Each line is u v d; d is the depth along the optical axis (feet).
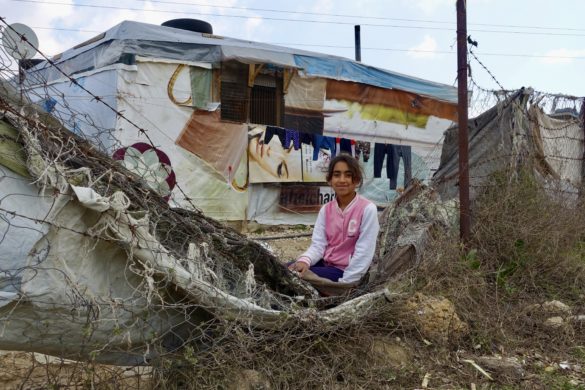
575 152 27.20
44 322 7.88
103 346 8.20
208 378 8.98
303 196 34.81
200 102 29.71
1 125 8.09
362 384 9.96
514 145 21.33
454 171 22.82
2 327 7.66
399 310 12.02
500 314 13.46
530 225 18.04
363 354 10.72
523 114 21.90
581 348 12.26
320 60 34.45
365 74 36.86
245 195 31.96
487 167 21.91
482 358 11.34
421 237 15.40
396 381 10.20
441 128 41.63
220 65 30.35
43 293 7.73
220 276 10.05
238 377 9.12
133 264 8.30
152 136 28.09
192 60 29.22
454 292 13.58
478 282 14.74
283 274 11.33
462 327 12.35
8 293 7.54
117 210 8.00
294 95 34.01
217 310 9.09
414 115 40.01
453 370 10.87
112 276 8.48
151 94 28.04
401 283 13.07
